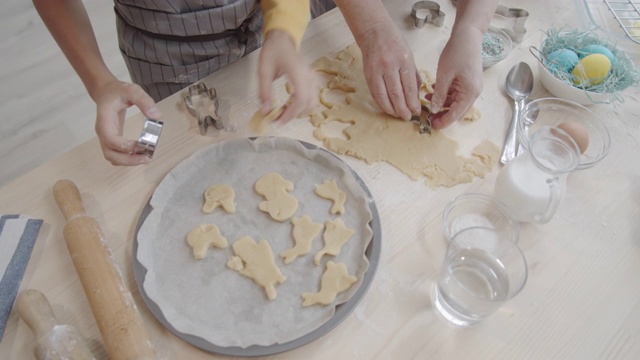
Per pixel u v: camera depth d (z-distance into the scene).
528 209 0.68
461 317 0.60
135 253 0.62
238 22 0.97
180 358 0.55
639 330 0.61
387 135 0.80
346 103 0.85
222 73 0.88
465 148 0.80
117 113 0.71
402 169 0.76
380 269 0.64
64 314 0.58
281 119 0.72
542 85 0.91
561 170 0.66
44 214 0.68
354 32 0.87
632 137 0.84
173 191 0.70
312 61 0.91
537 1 1.10
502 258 0.62
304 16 0.81
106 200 0.69
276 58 0.73
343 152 0.77
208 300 0.59
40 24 2.10
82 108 1.82
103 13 2.15
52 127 1.76
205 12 0.91
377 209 0.70
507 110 0.86
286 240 0.66
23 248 0.63
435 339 0.59
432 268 0.65
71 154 0.75
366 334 0.59
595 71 0.83
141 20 0.92
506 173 0.71
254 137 0.76
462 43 0.83
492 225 0.71
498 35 0.98
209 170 0.72
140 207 0.69
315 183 0.72
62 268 0.63
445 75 0.81
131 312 0.54
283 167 0.74
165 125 0.79
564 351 0.59
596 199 0.75
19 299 0.56
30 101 1.83
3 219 0.65
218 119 0.78
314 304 0.59
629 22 1.05
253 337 0.56
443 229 0.69
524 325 0.61
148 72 1.02
